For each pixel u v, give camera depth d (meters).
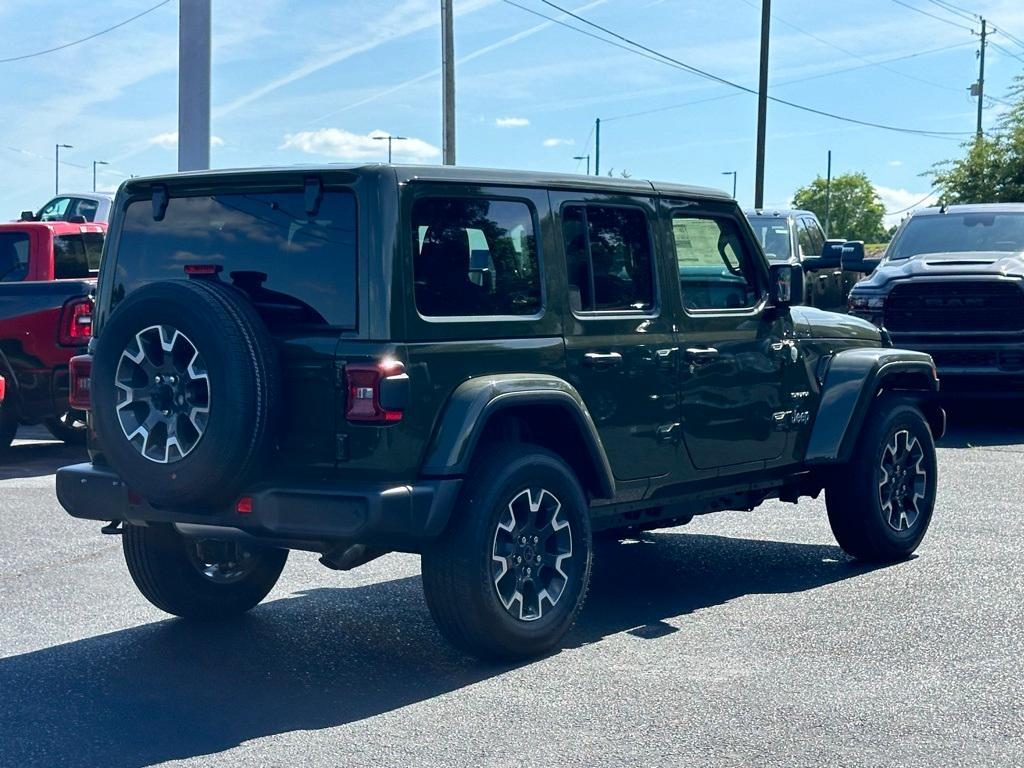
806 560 8.09
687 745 4.66
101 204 20.91
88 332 12.26
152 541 6.22
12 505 10.01
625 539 8.88
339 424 5.31
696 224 6.92
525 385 5.67
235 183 5.69
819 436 7.53
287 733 4.82
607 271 6.32
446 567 5.49
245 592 6.56
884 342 8.35
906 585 7.30
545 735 4.77
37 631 6.33
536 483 5.73
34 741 4.74
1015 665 5.68
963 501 10.05
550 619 5.79
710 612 6.70
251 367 5.21
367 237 5.33
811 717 4.97
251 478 5.32
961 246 15.57
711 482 6.97
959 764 4.47
